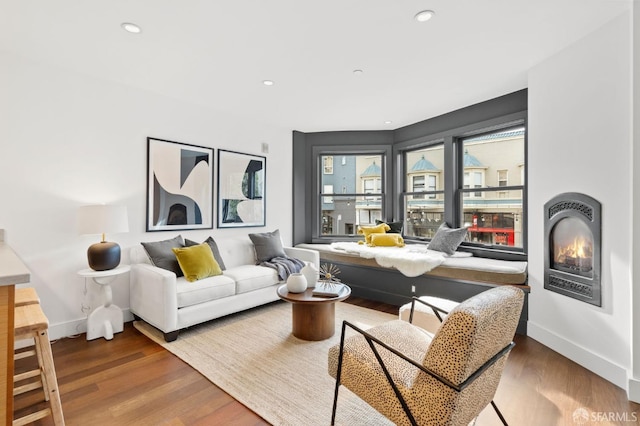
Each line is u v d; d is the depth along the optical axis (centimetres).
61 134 282
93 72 291
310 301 256
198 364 231
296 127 484
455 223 412
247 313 344
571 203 244
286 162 491
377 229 459
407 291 377
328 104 378
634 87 192
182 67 281
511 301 138
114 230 271
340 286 301
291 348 258
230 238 398
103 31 223
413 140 459
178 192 363
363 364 153
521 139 355
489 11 201
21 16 204
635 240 193
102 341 271
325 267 402
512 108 341
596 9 200
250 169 441
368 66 279
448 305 240
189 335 284
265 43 240
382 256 383
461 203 410
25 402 186
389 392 140
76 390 198
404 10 199
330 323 280
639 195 192
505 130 365
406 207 485
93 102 300
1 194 254
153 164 341
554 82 260
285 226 489
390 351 145
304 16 206
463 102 371
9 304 104
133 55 259
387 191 493
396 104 378
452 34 228
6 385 103
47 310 275
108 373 219
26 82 264
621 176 208
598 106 223
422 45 243
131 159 326
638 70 190
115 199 315
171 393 196
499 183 373
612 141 214
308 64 275
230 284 313
